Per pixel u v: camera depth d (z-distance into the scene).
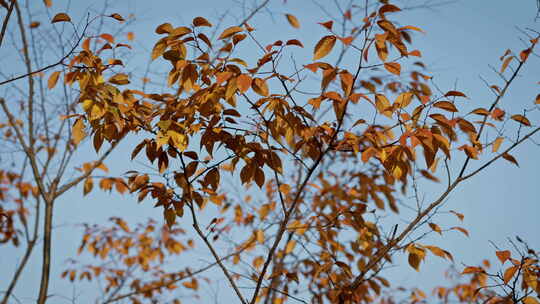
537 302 3.62
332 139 3.47
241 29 3.37
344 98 3.37
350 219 3.86
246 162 3.54
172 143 3.48
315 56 3.33
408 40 3.53
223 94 3.41
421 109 3.42
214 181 3.58
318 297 4.22
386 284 3.99
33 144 4.04
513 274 3.61
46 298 3.83
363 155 3.42
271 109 3.45
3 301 3.82
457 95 3.38
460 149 3.56
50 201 3.97
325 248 4.01
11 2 3.59
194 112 3.44
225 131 3.52
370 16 3.34
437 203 3.69
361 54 3.34
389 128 3.45
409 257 3.65
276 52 3.37
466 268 3.70
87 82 3.48
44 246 3.90
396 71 3.34
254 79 3.39
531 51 3.72
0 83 3.47
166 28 3.39
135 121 3.51
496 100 3.72
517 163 3.65
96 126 3.48
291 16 3.60
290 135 3.48
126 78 3.52
